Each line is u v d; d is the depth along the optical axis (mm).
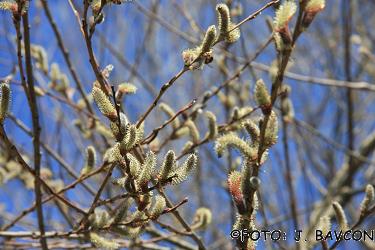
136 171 2104
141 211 2322
